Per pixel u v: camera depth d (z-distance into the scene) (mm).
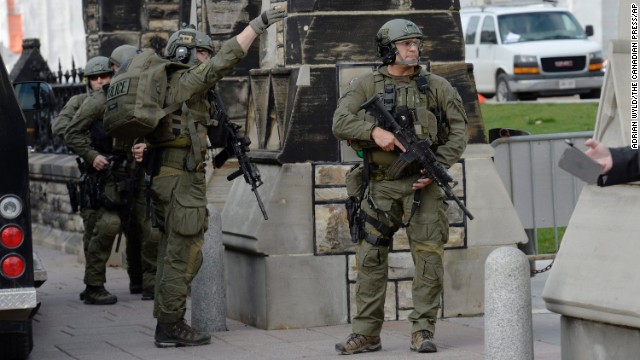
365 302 11062
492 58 36500
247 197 13266
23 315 10250
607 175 6133
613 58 9016
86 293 15531
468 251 13133
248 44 11234
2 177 10148
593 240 8914
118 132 11414
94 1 22750
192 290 12812
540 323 12539
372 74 10875
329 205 12773
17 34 38125
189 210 11609
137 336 12820
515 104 31766
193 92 11359
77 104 15812
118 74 11531
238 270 13391
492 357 9250
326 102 12766
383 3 12883
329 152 12789
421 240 10914
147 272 15742
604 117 9102
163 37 20422
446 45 13156
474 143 13289
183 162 11609
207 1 17203
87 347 12172
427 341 10930
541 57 35312
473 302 13164
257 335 12398
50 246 22500
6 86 10227
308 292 12742
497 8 37531
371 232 10961
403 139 10562
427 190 10867
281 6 13164
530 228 14500
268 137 13367
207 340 11953
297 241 12703
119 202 15242
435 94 10805
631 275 8438
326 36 12750
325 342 11805
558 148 14531
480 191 13203
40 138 23750
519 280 9211
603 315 8539
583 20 42219
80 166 15555
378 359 10758
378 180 10891
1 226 10141
